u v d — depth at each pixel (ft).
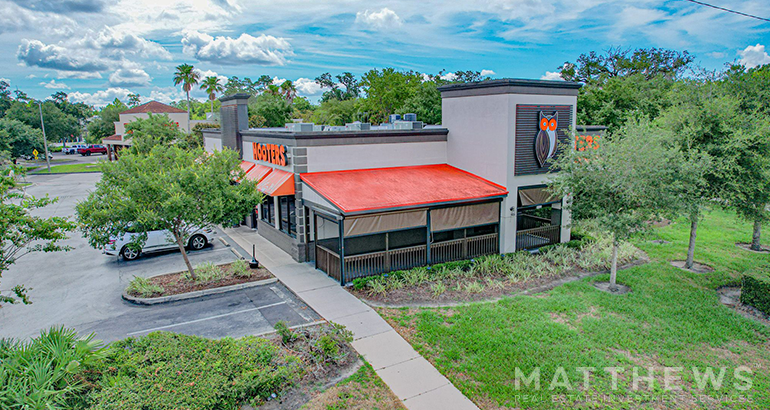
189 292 48.73
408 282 50.44
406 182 59.31
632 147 44.42
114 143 206.28
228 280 52.60
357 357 34.68
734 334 38.65
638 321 40.78
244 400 28.45
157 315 43.75
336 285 50.88
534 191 62.85
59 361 28.09
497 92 59.06
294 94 285.43
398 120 83.10
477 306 43.96
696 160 48.14
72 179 156.04
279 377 29.91
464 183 61.05
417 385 31.07
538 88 59.93
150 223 45.55
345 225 50.29
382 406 28.68
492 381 31.35
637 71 172.65
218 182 49.44
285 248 65.57
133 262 61.52
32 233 31.60
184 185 47.85
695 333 38.60
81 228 45.50
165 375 28.48
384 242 59.21
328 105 246.27
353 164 61.87
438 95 159.02
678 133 51.29
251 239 73.97
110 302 47.32
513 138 59.21
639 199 44.96
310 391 30.17
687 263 56.59
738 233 74.74
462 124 65.51
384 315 42.57
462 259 58.44
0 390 25.39
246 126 81.46
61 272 57.31
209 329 40.40
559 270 55.26
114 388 26.68
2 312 44.60
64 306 46.24
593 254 60.44
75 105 458.50
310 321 41.65
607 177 45.19
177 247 66.54
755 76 60.80
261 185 63.16
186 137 144.15
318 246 56.44
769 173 48.42
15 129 182.29
